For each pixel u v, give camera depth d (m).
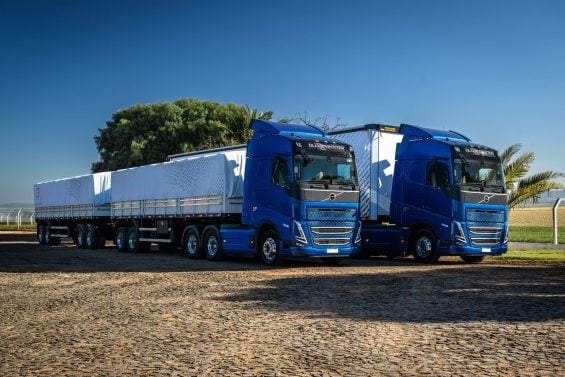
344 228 17.73
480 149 19.11
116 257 22.59
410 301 10.69
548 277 14.30
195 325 8.79
